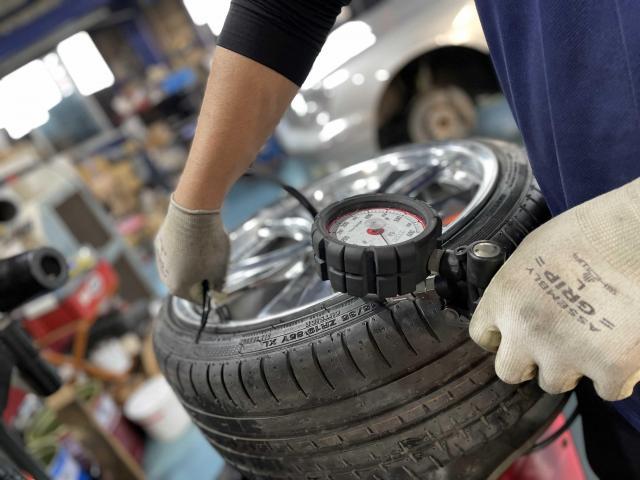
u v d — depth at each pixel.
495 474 0.51
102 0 4.11
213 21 5.26
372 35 2.04
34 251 0.60
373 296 0.47
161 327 0.67
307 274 0.78
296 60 0.53
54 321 1.71
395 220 0.43
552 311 0.35
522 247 0.38
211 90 0.52
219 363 0.52
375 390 0.46
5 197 1.69
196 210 0.58
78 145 4.46
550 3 0.36
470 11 1.95
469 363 0.46
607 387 0.35
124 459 1.40
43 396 0.72
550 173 0.47
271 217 0.97
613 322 0.33
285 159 4.04
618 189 0.34
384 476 0.51
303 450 0.51
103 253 2.19
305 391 0.47
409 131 2.30
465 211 0.56
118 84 5.46
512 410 0.49
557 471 0.68
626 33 0.33
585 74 0.37
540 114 0.43
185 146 4.81
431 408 0.47
